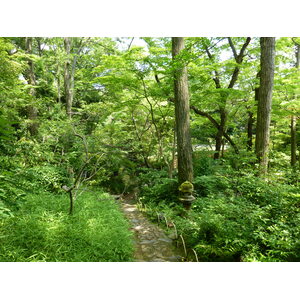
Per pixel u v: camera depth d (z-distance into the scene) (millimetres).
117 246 3730
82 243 3576
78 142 7297
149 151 10328
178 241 4352
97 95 12828
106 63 7090
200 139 11273
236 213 4043
